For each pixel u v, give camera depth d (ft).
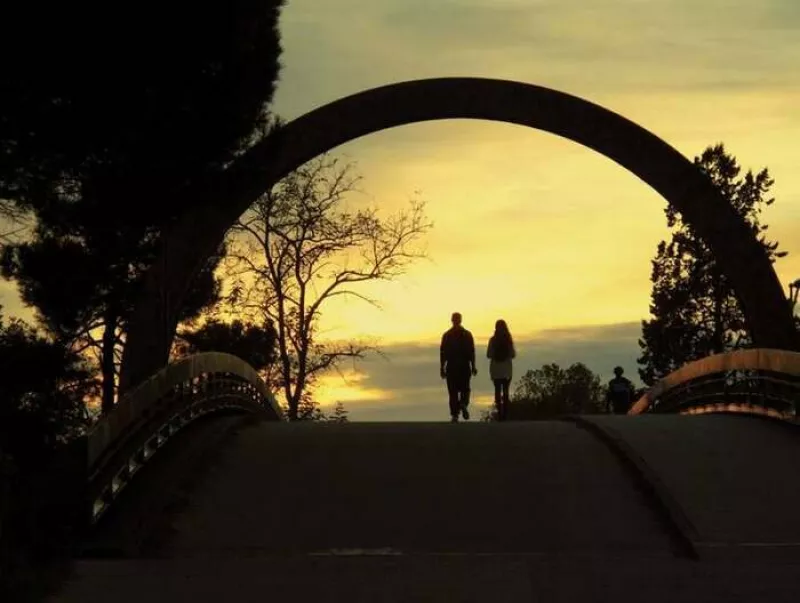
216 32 48.65
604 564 31.58
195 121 53.21
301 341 118.62
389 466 45.03
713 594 28.86
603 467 44.42
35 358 63.00
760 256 89.15
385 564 31.68
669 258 190.90
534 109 91.25
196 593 29.27
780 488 40.81
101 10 43.29
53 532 34.27
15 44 42.86
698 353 186.80
